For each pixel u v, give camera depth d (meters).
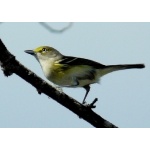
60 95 3.89
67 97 3.89
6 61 3.87
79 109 3.89
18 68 3.87
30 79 3.88
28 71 3.88
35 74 3.88
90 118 3.90
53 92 3.88
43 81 3.88
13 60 3.87
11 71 3.87
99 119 3.90
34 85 3.88
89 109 3.90
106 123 3.91
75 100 3.89
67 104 3.89
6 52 3.87
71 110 3.89
